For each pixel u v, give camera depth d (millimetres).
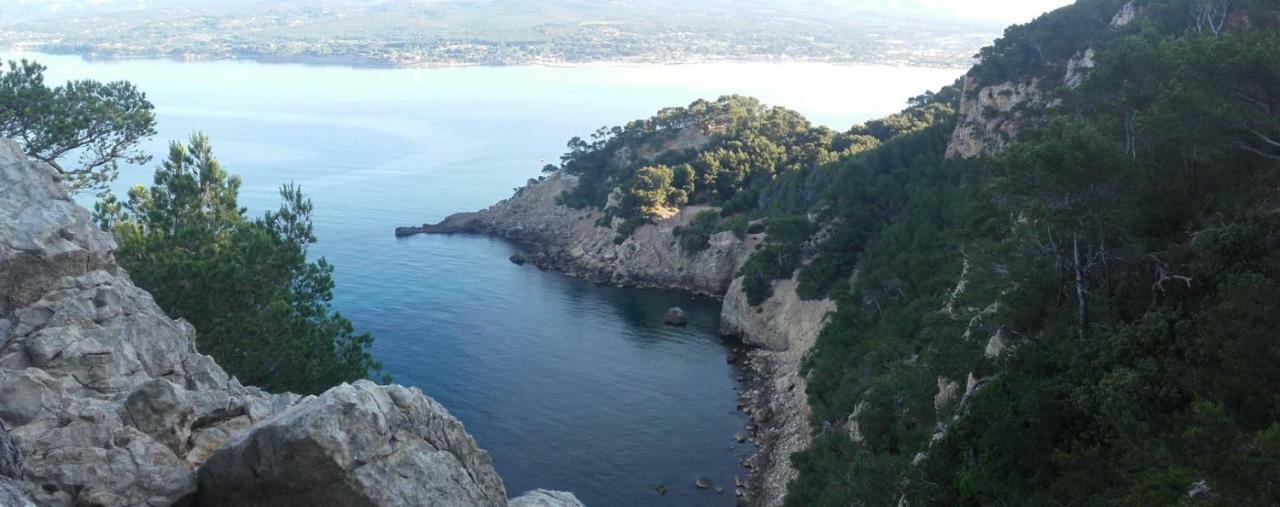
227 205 49188
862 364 70750
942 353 50719
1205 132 36312
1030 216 38875
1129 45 48125
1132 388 28891
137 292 30219
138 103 46969
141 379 26609
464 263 143000
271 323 40000
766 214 133125
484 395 86000
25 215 27844
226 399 24266
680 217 143000
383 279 130250
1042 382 34281
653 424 79562
